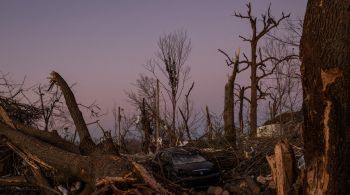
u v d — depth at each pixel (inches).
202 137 746.2
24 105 531.8
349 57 249.6
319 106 257.0
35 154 423.8
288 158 307.9
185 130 860.0
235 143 692.7
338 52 249.3
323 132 255.4
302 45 266.7
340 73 249.8
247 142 672.4
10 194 458.0
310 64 260.7
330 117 252.4
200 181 573.9
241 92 1212.5
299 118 806.5
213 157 639.1
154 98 1105.4
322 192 255.6
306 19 263.0
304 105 268.7
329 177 253.3
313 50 257.9
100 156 405.1
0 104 470.3
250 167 598.5
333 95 251.8
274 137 659.4
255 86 1286.9
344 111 250.8
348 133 251.0
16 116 522.3
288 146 312.3
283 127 701.9
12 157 477.1
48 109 585.6
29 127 460.1
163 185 416.5
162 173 560.7
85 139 468.1
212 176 580.7
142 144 911.0
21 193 461.7
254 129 885.8
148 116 939.3
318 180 258.1
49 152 418.3
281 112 1043.3
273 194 447.8
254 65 1295.5
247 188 495.8
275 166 315.9
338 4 247.4
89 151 456.1
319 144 258.2
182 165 590.9
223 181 580.4
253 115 1273.4
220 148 689.0
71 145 467.2
